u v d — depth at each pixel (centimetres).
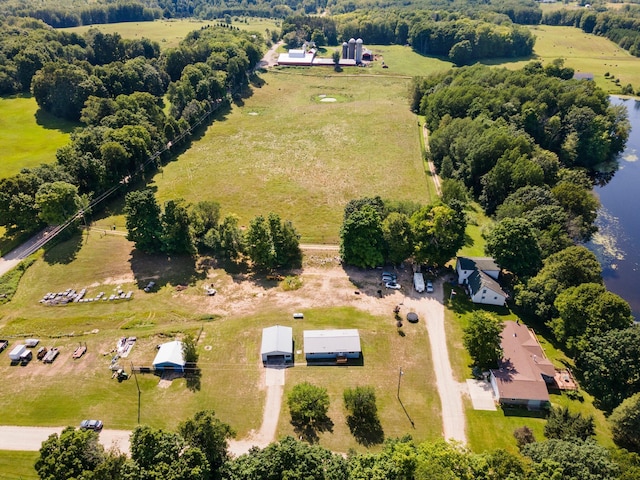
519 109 14362
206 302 8319
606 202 12275
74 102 14800
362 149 14888
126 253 9669
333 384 6631
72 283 8738
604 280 9231
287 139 15700
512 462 4759
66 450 4712
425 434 5925
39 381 6531
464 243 9800
